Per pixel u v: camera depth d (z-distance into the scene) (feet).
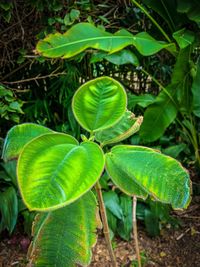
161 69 9.77
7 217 7.36
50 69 8.43
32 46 7.97
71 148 3.30
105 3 8.47
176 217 8.77
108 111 3.76
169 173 3.37
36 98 8.76
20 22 7.75
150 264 7.34
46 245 3.61
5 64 8.11
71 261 3.59
